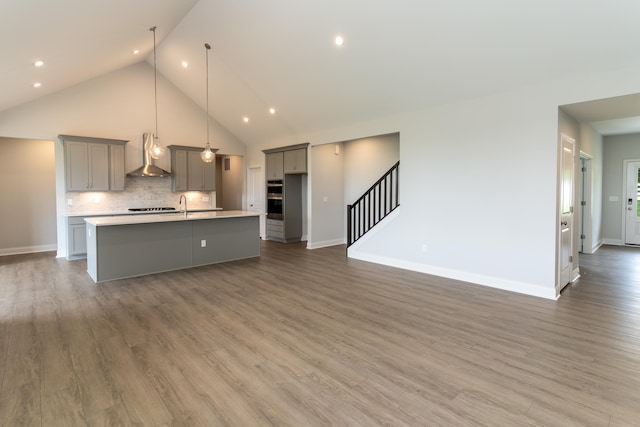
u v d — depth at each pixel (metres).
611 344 2.85
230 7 4.82
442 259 5.05
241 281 4.82
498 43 3.70
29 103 6.14
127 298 4.07
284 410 2.02
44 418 1.94
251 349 2.79
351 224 7.12
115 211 7.01
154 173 7.14
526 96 4.10
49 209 7.23
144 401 2.11
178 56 6.62
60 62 4.85
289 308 3.73
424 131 5.16
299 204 8.48
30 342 2.89
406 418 1.95
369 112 5.75
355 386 2.27
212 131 8.50
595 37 3.26
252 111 7.42
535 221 4.11
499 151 4.36
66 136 6.30
